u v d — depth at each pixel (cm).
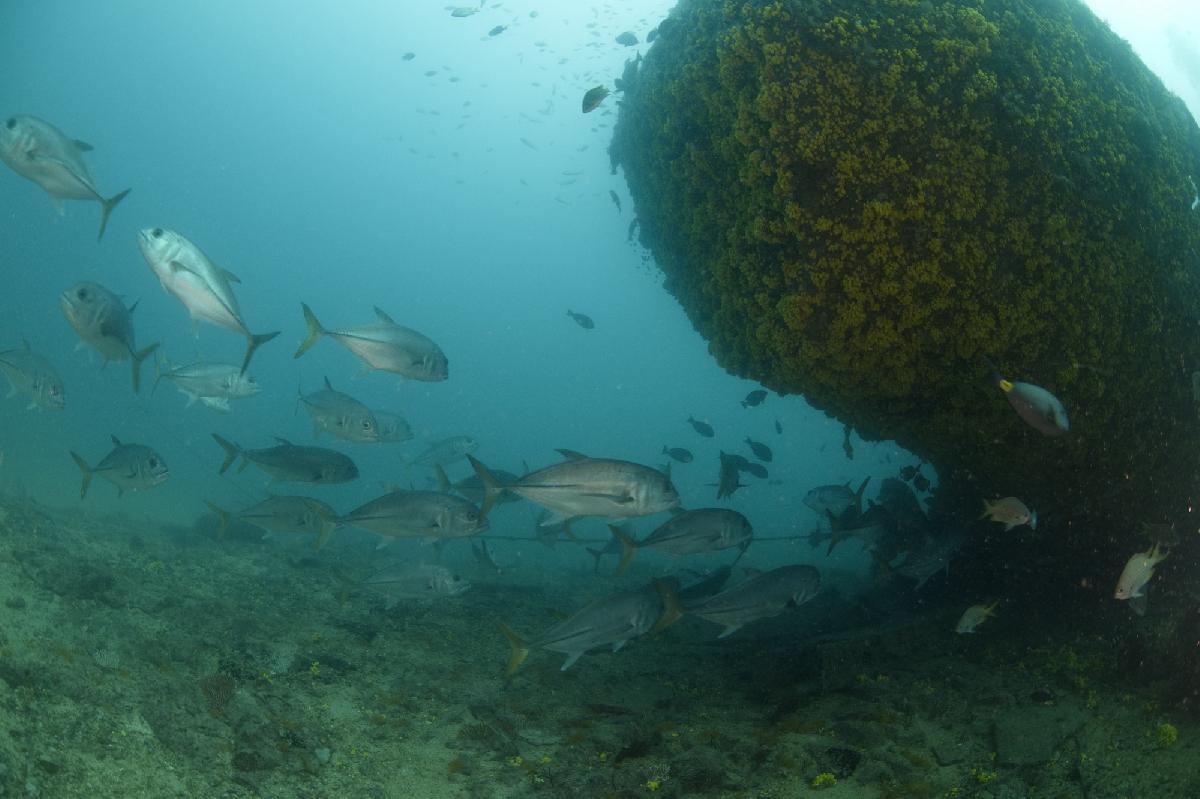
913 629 796
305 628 788
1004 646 737
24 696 446
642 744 571
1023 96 636
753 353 762
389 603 875
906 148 617
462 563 1522
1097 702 582
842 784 511
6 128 477
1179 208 720
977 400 670
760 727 619
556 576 1420
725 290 759
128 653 573
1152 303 682
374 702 639
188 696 539
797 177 638
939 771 527
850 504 1011
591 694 719
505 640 861
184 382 840
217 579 913
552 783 523
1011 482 742
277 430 4491
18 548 737
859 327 646
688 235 851
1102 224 650
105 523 1111
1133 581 511
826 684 707
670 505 511
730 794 505
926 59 624
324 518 677
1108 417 674
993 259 622
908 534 978
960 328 635
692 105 753
